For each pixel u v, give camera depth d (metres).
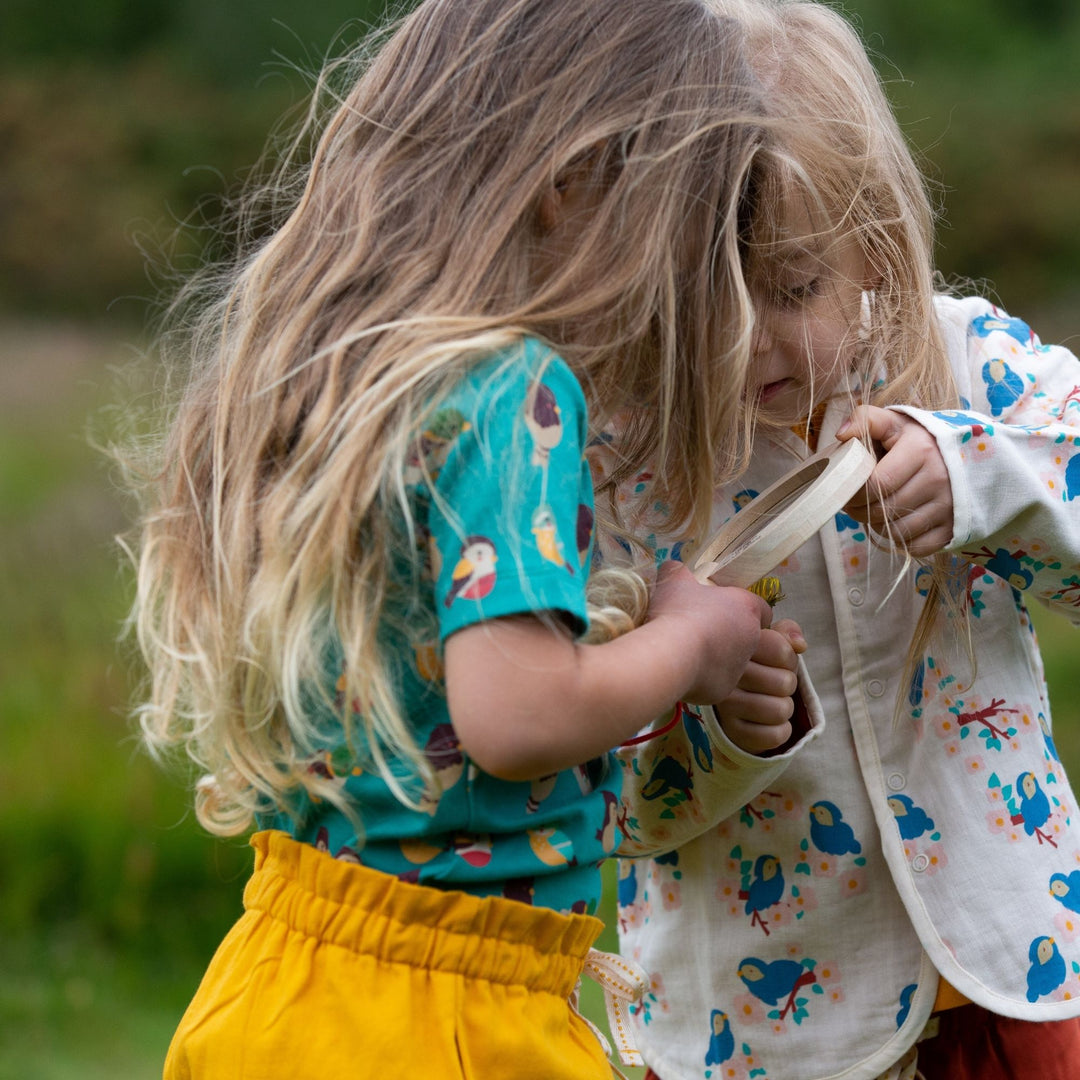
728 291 2.23
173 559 2.33
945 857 2.58
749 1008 2.70
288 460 2.14
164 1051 4.75
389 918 2.06
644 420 2.41
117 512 9.03
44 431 12.44
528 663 1.88
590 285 2.12
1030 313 20.70
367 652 2.00
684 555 2.59
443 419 1.96
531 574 1.89
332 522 2.00
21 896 5.46
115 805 5.62
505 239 2.11
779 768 2.49
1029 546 2.43
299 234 2.34
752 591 2.39
